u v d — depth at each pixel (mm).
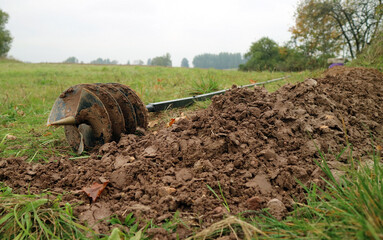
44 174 709
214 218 537
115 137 918
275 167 678
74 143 904
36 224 525
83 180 682
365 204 445
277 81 2566
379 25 2982
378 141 901
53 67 7723
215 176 646
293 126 815
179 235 500
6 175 708
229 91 975
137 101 990
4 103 1708
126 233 508
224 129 785
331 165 678
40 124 1308
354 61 2652
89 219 548
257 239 452
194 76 3352
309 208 536
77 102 838
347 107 1044
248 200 566
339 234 418
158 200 589
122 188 647
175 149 741
